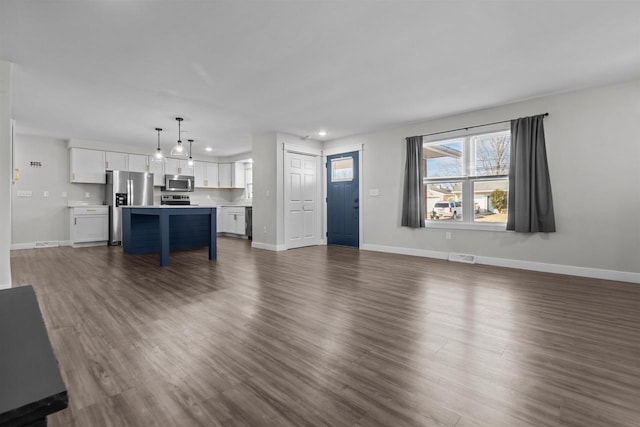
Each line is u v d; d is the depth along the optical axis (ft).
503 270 13.56
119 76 10.85
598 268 12.08
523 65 10.19
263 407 4.61
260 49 9.09
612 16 7.56
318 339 6.85
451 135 15.80
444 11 7.37
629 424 4.23
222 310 8.64
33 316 2.60
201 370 5.60
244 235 26.40
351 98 13.19
